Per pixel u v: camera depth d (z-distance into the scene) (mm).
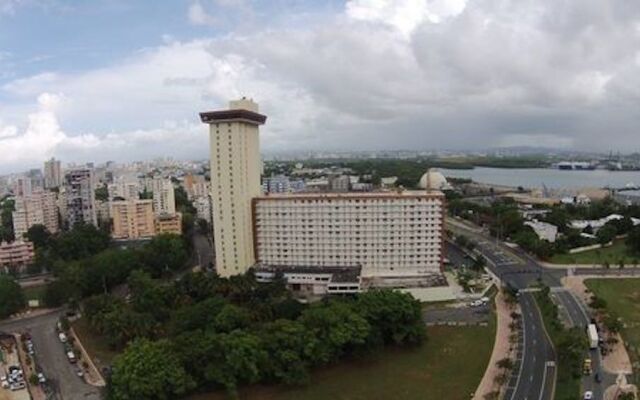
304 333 180125
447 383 173125
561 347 188000
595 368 180500
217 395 169250
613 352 193000
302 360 176500
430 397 164625
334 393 168875
